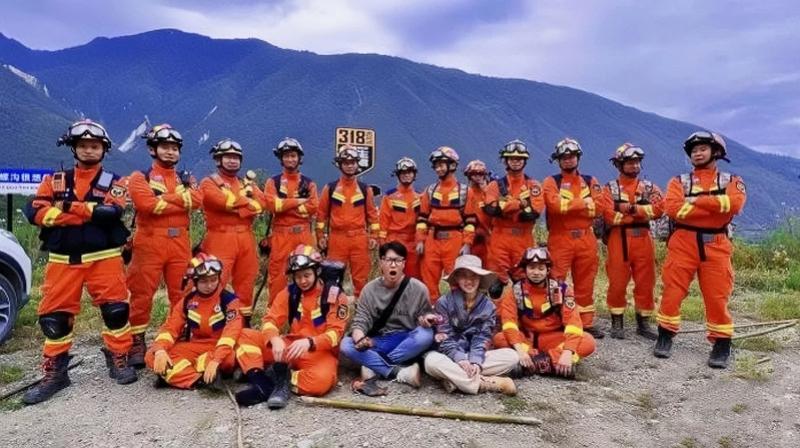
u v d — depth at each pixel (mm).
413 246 6641
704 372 4957
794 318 6785
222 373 4496
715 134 4988
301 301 4535
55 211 4211
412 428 3738
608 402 4297
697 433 3959
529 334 4887
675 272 5203
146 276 4910
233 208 5465
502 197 5824
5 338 5406
